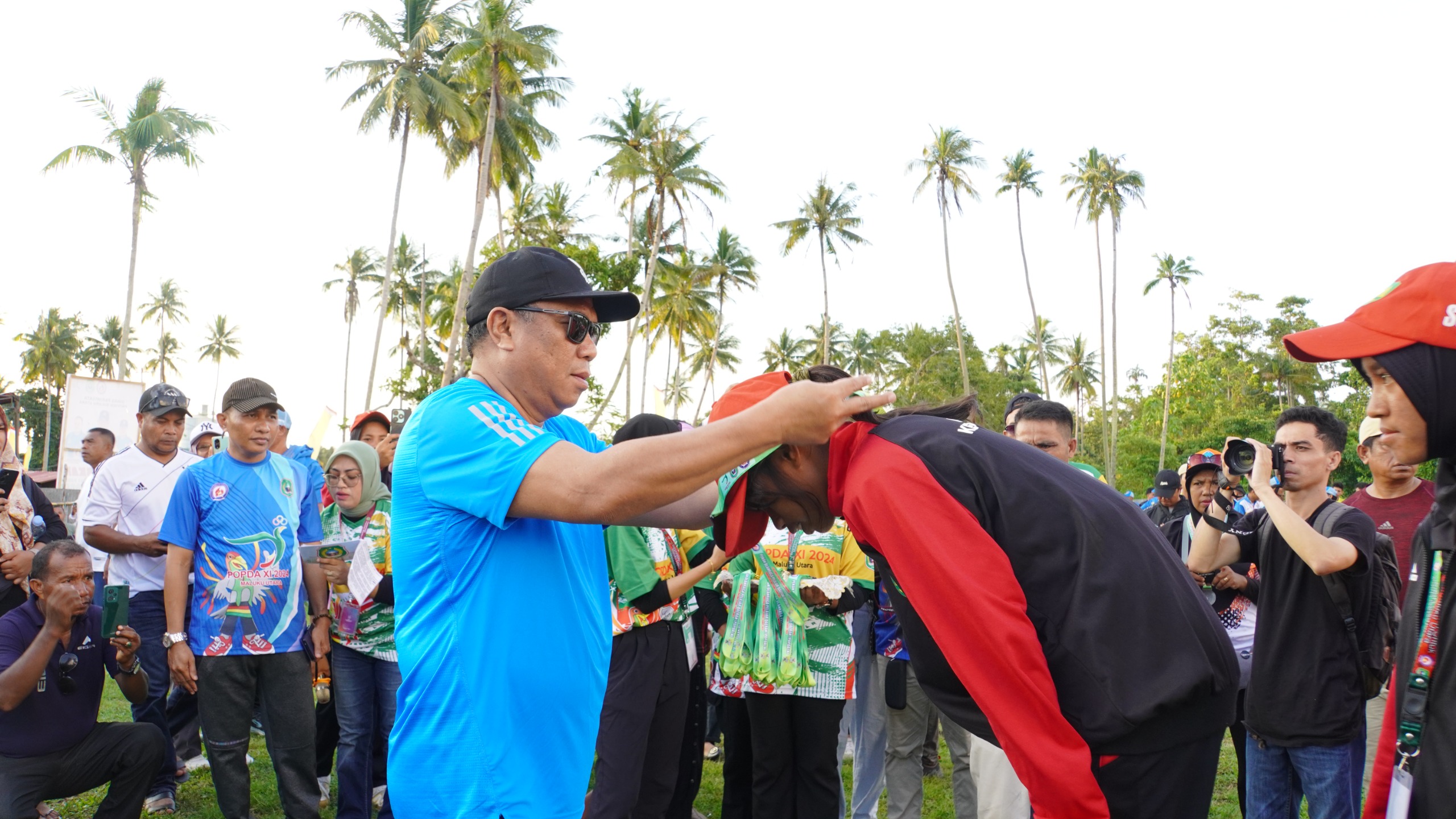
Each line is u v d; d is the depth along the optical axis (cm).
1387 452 183
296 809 437
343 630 462
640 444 164
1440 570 179
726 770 461
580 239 4384
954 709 208
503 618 181
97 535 526
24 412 7969
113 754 397
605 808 388
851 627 466
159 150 3819
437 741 181
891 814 443
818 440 164
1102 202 5362
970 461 188
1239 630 439
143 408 561
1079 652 181
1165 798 182
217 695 422
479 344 202
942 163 4800
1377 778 193
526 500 170
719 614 428
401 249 6203
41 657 368
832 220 5241
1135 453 5178
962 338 5294
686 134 4384
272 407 444
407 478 189
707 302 5494
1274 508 326
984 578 175
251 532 430
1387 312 179
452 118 3431
